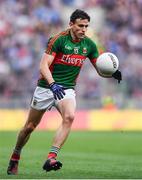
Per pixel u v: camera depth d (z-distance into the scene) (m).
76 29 21.38
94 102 69.62
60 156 34.62
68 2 86.94
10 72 77.44
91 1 87.06
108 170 25.45
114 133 60.31
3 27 82.00
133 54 81.25
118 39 82.38
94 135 57.34
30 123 22.77
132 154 38.88
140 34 83.81
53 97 22.05
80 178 20.81
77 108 69.56
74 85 22.14
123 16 85.00
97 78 74.12
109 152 40.56
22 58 78.62
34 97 22.38
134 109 70.50
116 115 66.44
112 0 86.69
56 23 84.69
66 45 21.59
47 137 53.72
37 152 37.94
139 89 75.50
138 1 86.25
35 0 85.75
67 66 21.81
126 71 77.50
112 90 73.56
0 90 76.38
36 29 82.81
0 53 79.81
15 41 81.00
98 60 22.08
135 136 55.78
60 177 21.23
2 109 69.38
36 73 76.69
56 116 64.94
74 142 49.41
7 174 22.80
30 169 25.78
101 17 85.12
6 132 60.72
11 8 84.69
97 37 81.88
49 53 21.44
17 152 23.05
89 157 34.28
